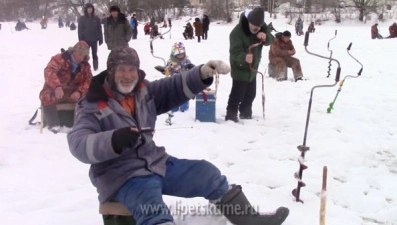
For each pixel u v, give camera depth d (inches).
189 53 705.0
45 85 266.8
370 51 676.7
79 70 267.6
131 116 135.0
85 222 152.6
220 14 2482.8
